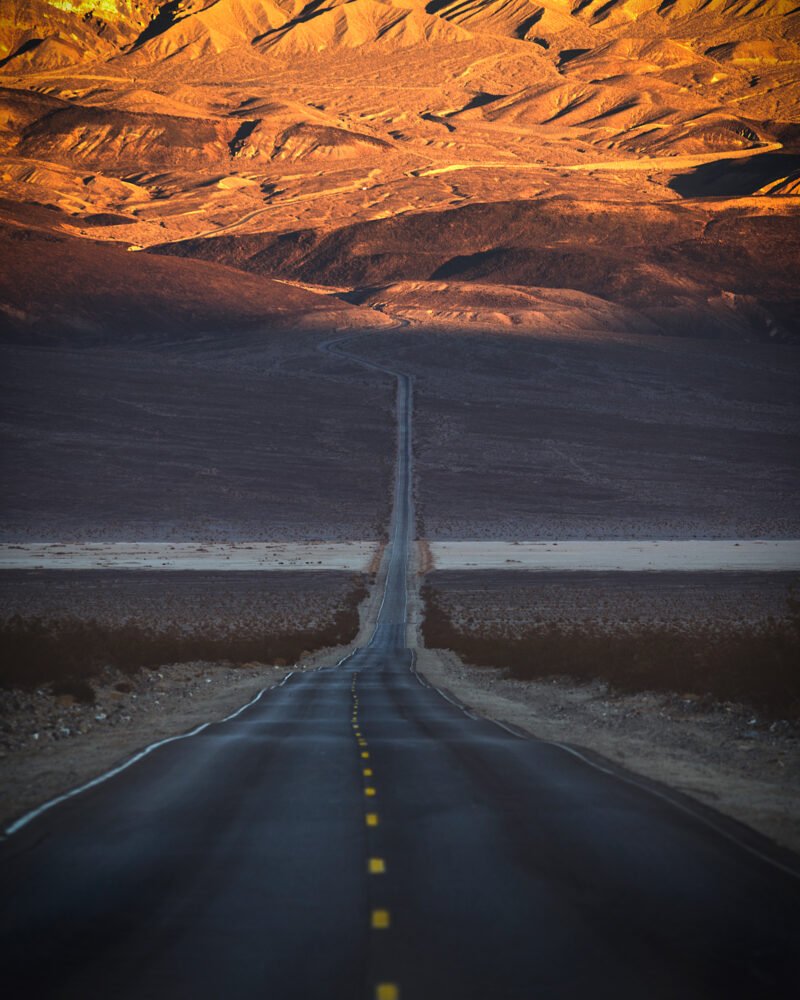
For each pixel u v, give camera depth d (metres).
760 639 37.91
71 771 16.36
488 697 33.47
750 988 7.34
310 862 10.44
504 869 10.25
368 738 20.25
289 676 41.91
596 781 15.27
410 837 11.54
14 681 27.42
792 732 21.78
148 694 32.12
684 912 8.99
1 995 7.09
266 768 16.28
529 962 7.79
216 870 10.13
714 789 15.27
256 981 7.36
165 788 14.49
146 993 7.14
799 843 11.78
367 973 7.52
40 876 9.91
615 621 72.19
